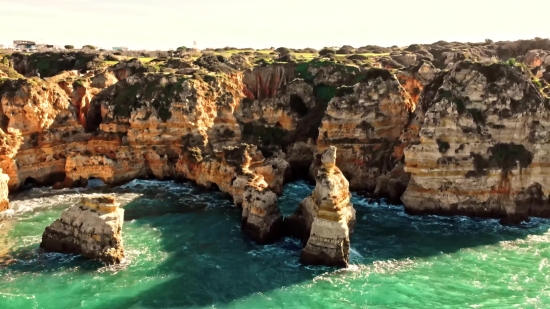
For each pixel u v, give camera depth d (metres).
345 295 34.88
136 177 66.50
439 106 52.25
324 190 39.41
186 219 51.06
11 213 51.12
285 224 46.75
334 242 39.06
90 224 40.09
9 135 59.00
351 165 62.88
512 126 51.53
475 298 34.38
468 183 51.31
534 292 35.09
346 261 39.50
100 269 38.31
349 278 37.47
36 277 36.66
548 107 51.25
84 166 62.53
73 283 35.97
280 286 36.31
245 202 47.31
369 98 63.38
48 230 41.38
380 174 60.53
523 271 38.66
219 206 55.75
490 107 52.22
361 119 63.34
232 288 35.97
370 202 57.34
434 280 37.12
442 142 51.66
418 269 39.12
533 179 50.88
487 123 52.03
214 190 62.34
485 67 53.28
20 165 60.12
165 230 47.69
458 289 35.72
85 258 39.88
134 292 35.00
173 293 35.03
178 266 39.47
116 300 33.88
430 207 52.47
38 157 62.03
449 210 52.03
